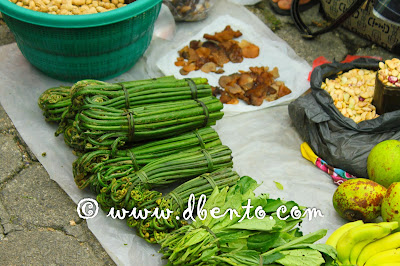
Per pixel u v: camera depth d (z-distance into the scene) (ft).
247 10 5.27
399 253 3.09
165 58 4.68
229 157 3.65
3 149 3.91
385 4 4.00
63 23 3.77
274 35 5.01
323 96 3.90
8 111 4.14
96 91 3.51
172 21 4.88
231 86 4.41
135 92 3.66
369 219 3.43
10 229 3.42
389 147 3.50
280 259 2.92
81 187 3.49
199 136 3.70
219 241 3.00
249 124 4.24
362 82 4.17
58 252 3.32
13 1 4.11
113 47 4.13
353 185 3.38
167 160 3.51
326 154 3.84
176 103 3.74
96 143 3.38
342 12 4.99
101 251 3.36
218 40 4.85
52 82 4.41
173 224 3.24
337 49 5.00
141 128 3.50
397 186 3.20
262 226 2.99
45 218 3.50
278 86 4.47
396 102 3.76
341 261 3.15
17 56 4.60
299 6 5.36
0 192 3.63
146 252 3.32
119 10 3.88
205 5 5.04
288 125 4.25
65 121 3.81
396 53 4.87
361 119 3.95
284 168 3.92
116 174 3.36
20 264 3.24
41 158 3.82
